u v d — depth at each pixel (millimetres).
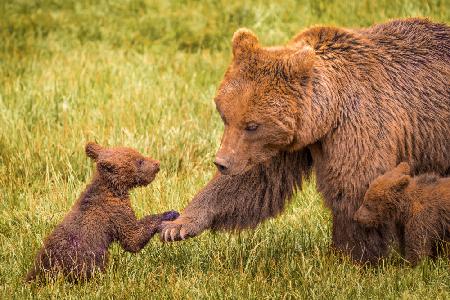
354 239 11102
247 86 10195
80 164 14836
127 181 10945
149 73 19125
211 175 14562
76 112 16688
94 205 10766
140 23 22453
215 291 10555
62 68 19406
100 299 10367
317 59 10531
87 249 10641
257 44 10461
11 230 12805
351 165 10547
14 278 11078
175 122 16172
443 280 10695
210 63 19906
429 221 10969
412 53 11289
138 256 11898
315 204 13461
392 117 10672
